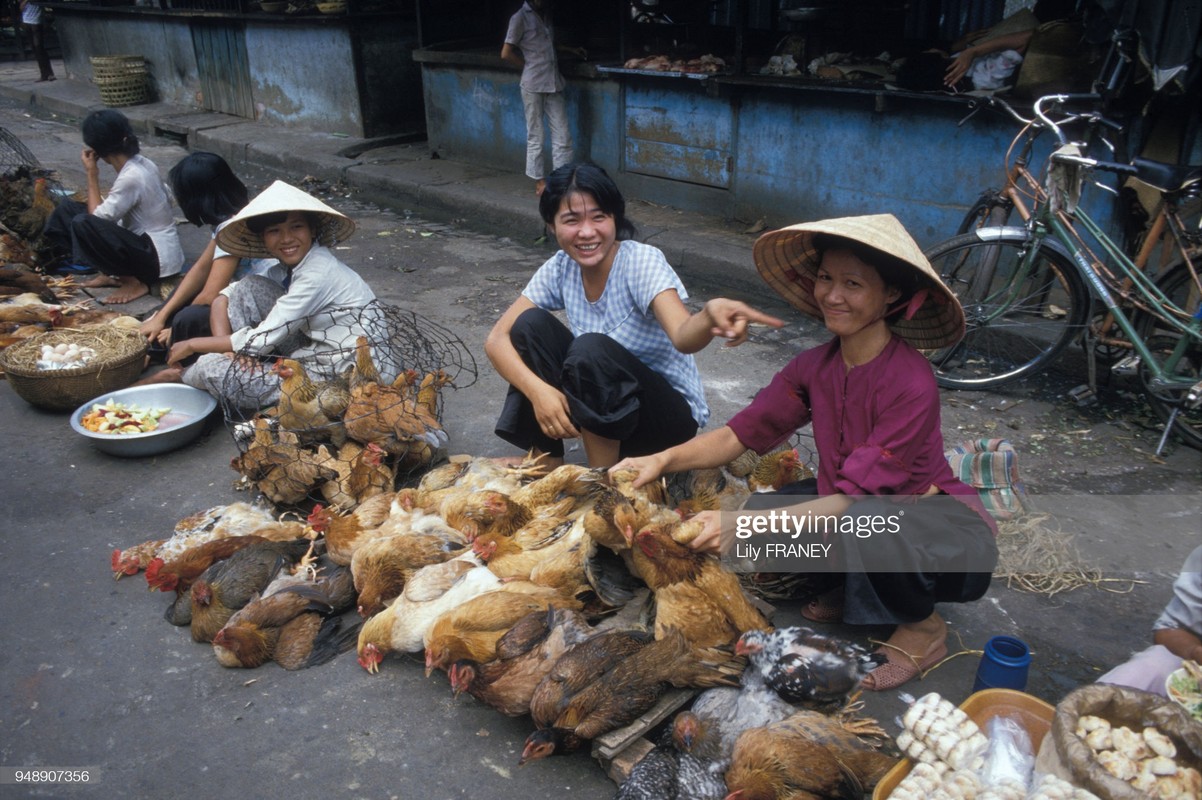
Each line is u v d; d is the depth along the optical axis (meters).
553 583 3.04
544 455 3.85
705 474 3.61
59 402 4.76
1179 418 4.43
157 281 6.46
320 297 4.22
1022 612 3.28
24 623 3.30
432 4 10.69
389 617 3.00
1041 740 2.42
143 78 14.98
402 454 4.01
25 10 16.98
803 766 2.32
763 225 7.61
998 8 7.06
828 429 2.81
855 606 2.82
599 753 2.54
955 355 5.33
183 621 3.29
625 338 3.46
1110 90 4.98
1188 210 4.77
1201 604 2.49
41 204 7.16
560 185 3.24
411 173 10.01
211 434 4.72
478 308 6.59
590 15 9.48
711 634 2.71
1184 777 2.03
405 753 2.71
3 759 2.70
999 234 4.87
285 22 11.77
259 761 2.69
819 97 6.87
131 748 2.74
